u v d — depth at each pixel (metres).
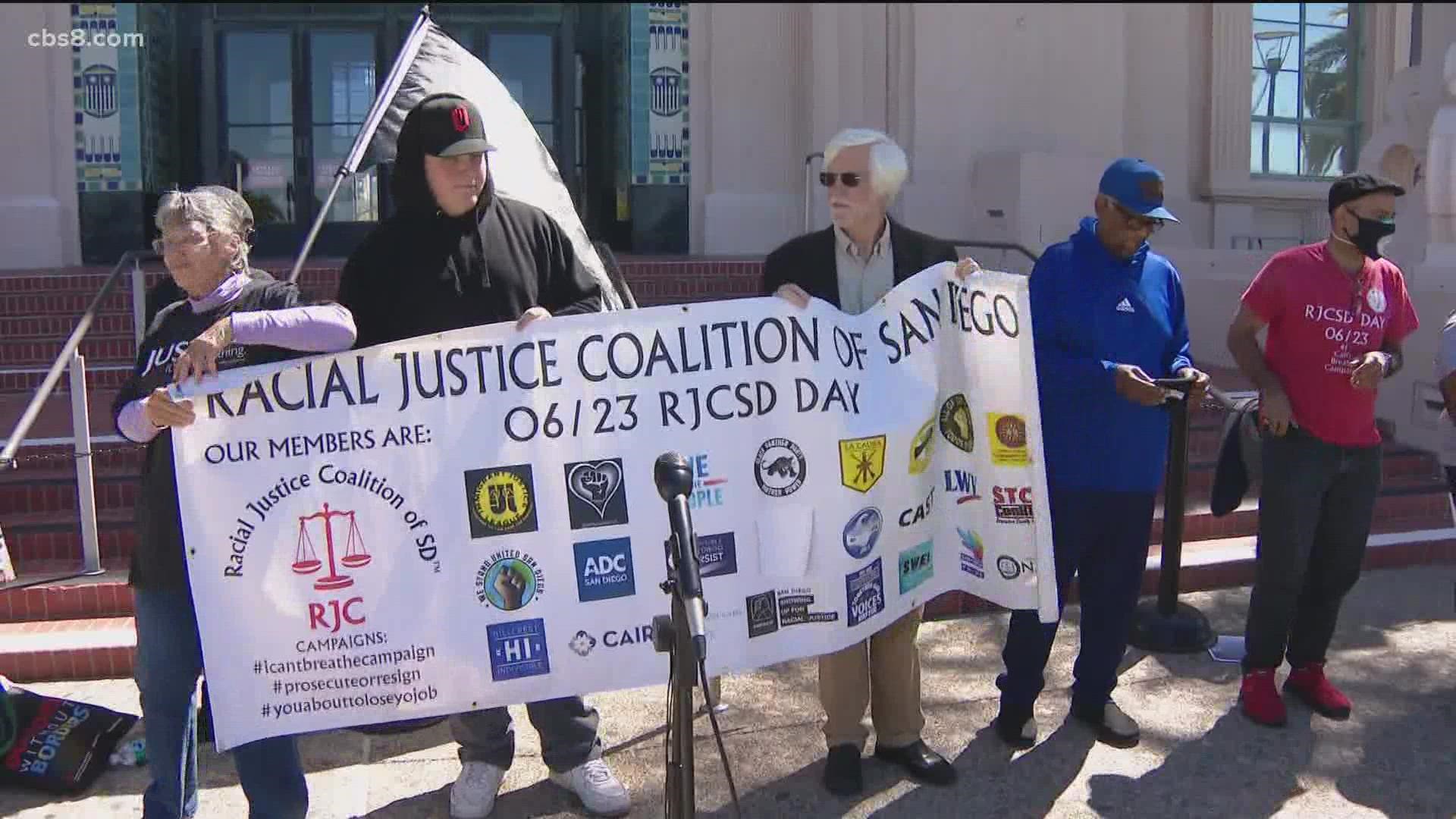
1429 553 6.12
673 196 12.00
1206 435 6.99
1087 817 3.60
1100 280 3.81
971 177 11.62
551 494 3.21
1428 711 4.32
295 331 2.88
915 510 3.63
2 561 4.26
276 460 3.01
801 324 3.40
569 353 3.22
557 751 3.58
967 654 4.93
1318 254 3.95
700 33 11.89
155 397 2.83
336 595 3.08
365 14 12.09
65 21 10.91
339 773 3.89
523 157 4.59
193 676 3.08
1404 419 7.24
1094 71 11.84
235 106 12.11
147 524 2.97
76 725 3.80
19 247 10.77
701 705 4.43
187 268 2.88
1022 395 3.50
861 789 3.75
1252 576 5.78
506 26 12.34
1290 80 12.20
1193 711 4.33
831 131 11.85
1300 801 3.70
